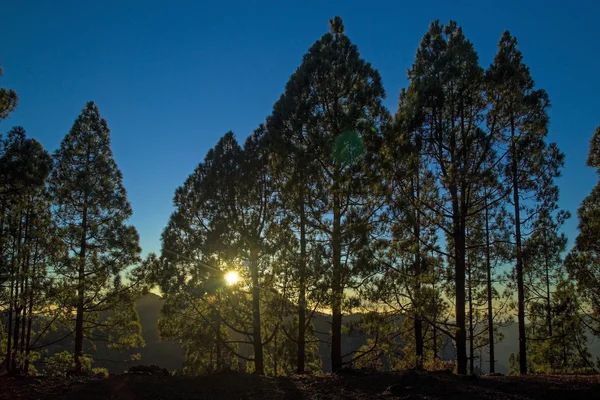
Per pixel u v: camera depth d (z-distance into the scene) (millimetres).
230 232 18906
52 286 19531
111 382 11781
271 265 17844
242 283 18594
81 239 22016
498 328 25078
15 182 14273
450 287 21594
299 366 17844
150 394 10656
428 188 17359
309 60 18438
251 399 10422
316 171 16469
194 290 19250
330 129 17281
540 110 16766
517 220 20250
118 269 22156
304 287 16469
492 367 23672
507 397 9664
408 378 11539
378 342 19812
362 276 16125
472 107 16859
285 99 18125
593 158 20250
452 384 11055
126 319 23047
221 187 19562
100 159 23312
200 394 10852
